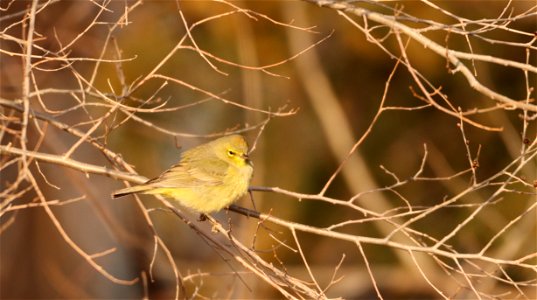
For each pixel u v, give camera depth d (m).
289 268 17.72
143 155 17.30
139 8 16.73
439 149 17.41
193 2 16.17
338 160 17.86
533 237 15.87
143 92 16.61
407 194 17.48
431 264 17.00
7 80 12.74
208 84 17.25
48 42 15.21
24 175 6.67
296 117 17.98
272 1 16.92
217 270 17.34
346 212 17.95
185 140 17.17
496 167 16.89
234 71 17.31
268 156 17.88
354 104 18.12
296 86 17.95
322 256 18.03
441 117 17.39
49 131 12.54
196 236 19.06
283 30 17.38
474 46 16.33
